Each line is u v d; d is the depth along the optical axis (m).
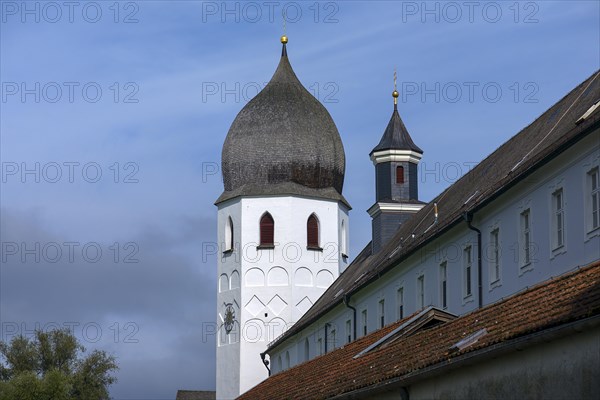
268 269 110.94
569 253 45.06
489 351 30.97
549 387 28.84
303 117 115.12
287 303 110.12
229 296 112.00
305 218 112.38
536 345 29.39
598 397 26.83
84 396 140.38
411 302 65.94
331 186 115.25
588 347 27.36
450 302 59.09
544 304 32.81
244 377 109.44
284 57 119.12
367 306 75.69
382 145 88.75
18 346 144.00
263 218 112.31
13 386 123.69
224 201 114.12
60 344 143.75
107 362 143.25
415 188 88.38
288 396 51.75
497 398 31.31
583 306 28.64
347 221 116.19
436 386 35.06
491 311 37.50
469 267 56.88
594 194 43.50
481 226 54.69
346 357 51.56
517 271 50.19
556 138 50.97
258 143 113.94
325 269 112.12
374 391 38.94
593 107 45.50
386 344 46.69
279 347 102.94
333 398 42.41
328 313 84.94
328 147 114.69
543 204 47.59
